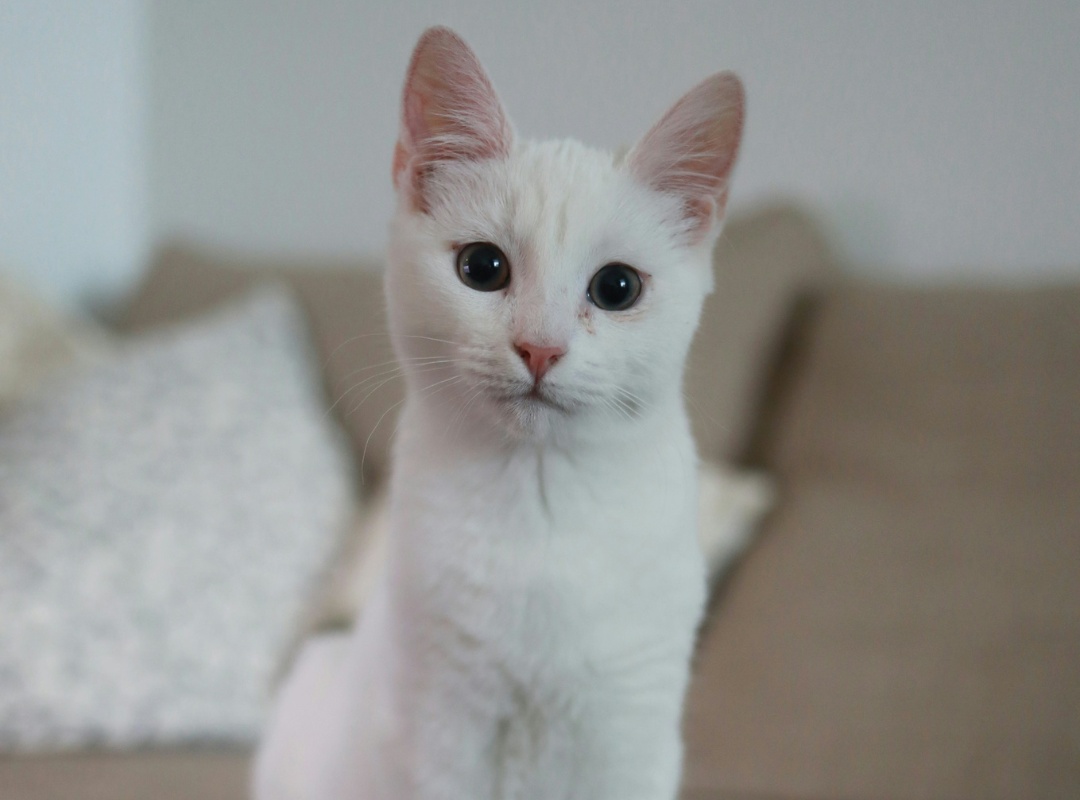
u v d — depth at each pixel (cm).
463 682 29
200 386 53
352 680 33
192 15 75
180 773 40
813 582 41
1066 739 33
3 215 68
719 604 43
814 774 34
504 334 28
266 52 72
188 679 44
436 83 31
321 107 71
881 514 43
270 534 50
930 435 44
